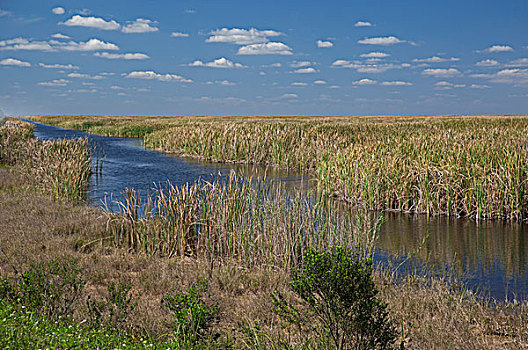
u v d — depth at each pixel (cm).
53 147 2053
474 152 1587
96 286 732
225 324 611
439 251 1045
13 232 1020
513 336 584
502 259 983
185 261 930
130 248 991
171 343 487
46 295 610
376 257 995
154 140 4362
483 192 1384
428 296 712
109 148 4212
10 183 1727
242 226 960
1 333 438
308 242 927
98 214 1254
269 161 2927
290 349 500
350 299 467
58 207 1336
